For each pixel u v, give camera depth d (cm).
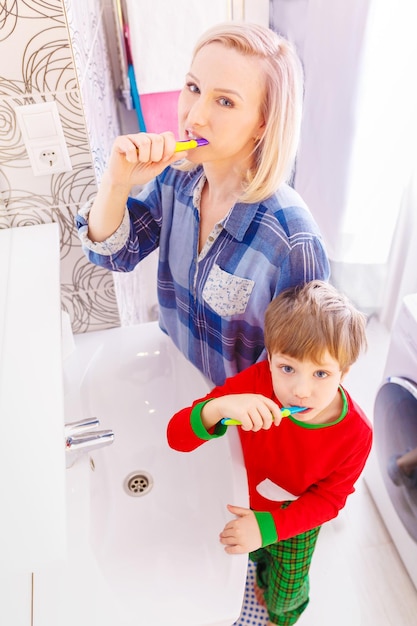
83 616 78
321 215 198
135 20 141
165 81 153
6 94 94
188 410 93
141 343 127
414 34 146
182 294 111
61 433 69
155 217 110
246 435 102
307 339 84
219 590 85
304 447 96
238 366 116
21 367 78
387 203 178
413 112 159
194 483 108
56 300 90
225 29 80
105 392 119
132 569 93
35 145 100
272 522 92
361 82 157
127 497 109
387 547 154
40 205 110
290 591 119
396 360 129
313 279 95
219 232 96
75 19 97
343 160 174
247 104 80
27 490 64
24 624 73
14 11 84
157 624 80
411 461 131
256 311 101
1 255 102
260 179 88
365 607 142
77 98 96
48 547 59
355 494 166
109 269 111
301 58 179
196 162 87
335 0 153
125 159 83
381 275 204
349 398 96
